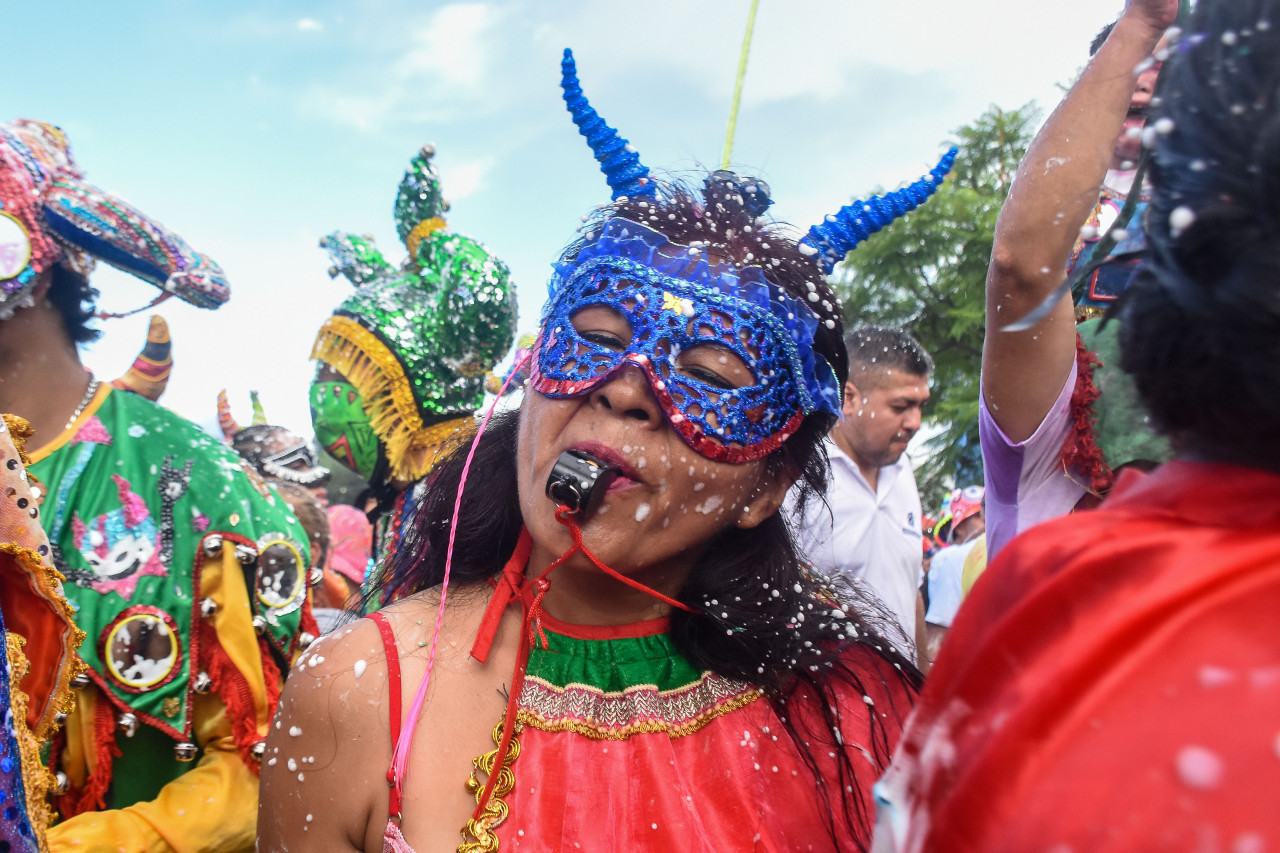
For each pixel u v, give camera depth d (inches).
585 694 44.4
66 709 46.0
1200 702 17.6
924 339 475.8
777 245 51.4
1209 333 20.9
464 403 109.6
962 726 21.3
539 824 40.8
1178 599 19.2
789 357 48.0
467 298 105.7
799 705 47.8
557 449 44.9
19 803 38.4
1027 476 52.6
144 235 68.1
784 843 43.8
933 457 403.2
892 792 23.3
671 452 44.3
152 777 66.3
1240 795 16.4
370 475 109.7
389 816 40.7
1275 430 20.9
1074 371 49.6
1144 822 17.0
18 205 62.2
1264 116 20.6
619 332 45.7
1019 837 18.3
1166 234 22.0
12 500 45.3
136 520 65.8
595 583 46.6
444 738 42.2
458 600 47.2
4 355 64.2
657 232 48.7
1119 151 44.0
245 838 63.8
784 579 51.4
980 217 454.9
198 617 66.0
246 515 69.1
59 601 45.1
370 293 108.0
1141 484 23.6
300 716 42.9
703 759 44.6
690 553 48.7
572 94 53.9
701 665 47.1
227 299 72.3
